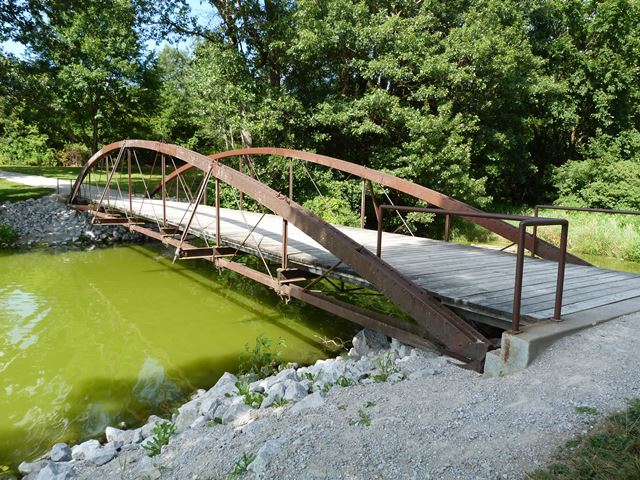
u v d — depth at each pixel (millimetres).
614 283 4949
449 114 15016
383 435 2668
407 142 15695
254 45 16703
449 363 3779
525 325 3631
